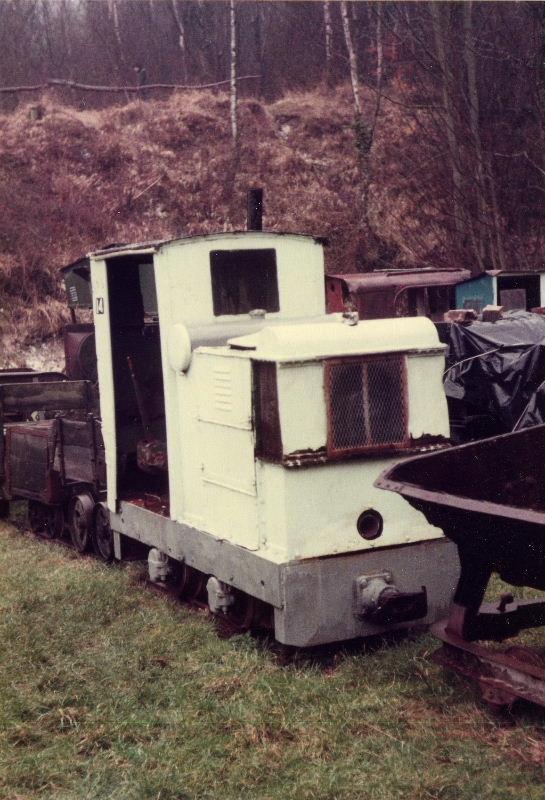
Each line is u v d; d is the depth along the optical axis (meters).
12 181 22.30
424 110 23.69
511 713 4.97
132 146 23.89
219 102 26.09
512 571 4.97
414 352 6.02
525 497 5.57
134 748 4.77
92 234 21.53
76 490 8.91
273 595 5.77
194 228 22.56
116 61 29.25
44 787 4.49
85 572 8.02
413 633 6.20
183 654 6.01
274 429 5.80
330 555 5.83
